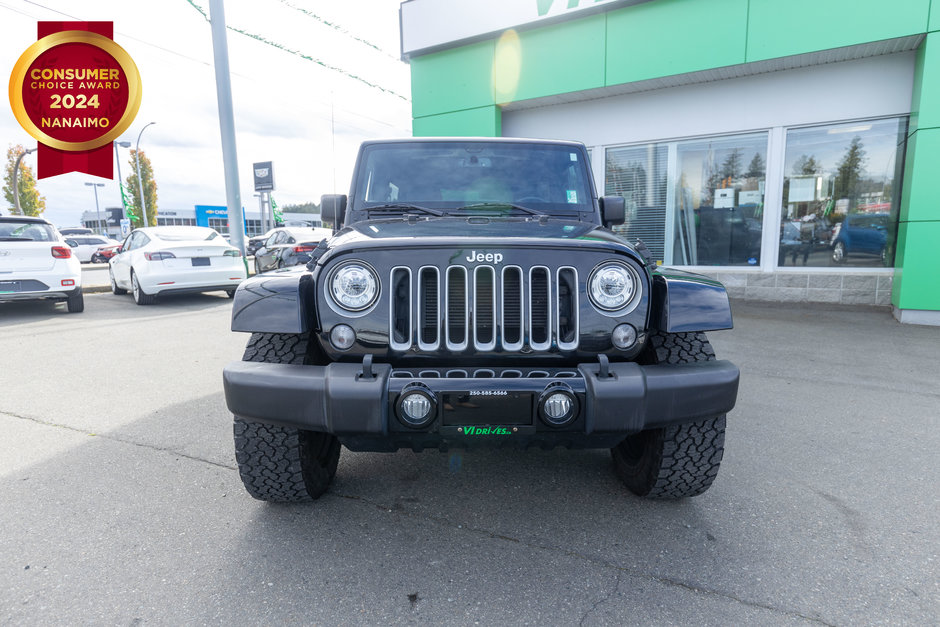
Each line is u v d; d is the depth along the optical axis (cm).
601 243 220
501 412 201
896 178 759
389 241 219
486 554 222
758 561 216
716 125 848
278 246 1054
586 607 190
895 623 182
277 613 188
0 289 746
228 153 1182
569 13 839
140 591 199
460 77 960
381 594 198
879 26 680
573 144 349
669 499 266
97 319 792
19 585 202
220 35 1142
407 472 299
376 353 218
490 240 218
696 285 228
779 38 734
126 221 3825
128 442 336
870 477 290
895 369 496
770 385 452
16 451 322
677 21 791
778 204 829
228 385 214
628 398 202
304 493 251
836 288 809
